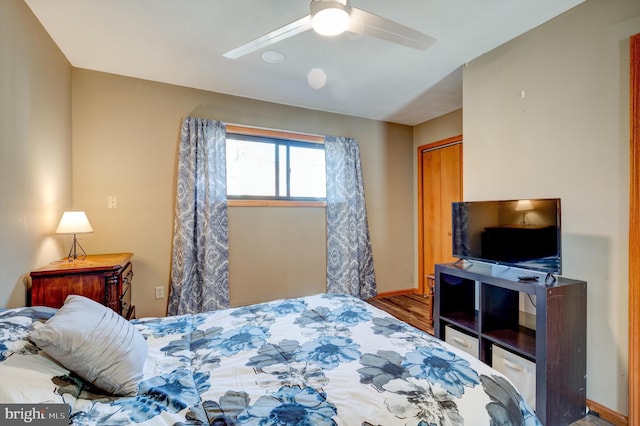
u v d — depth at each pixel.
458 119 3.74
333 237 3.77
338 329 1.48
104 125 2.73
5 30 1.60
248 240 3.34
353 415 0.86
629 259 1.66
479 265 2.36
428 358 1.18
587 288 1.82
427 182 4.22
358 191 3.97
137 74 2.79
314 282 3.70
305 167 3.75
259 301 3.38
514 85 2.24
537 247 1.88
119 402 0.92
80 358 0.94
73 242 2.54
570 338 1.72
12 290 1.66
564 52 1.95
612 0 1.73
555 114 2.00
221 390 0.99
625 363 1.68
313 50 2.38
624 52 1.69
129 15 1.95
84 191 2.66
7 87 1.62
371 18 1.49
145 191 2.88
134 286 2.82
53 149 2.22
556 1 1.84
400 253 4.34
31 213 1.88
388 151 4.25
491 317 2.06
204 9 1.89
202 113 3.12
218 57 2.49
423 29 2.11
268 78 2.88
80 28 2.09
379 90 3.17
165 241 2.95
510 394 1.03
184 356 1.24
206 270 3.00
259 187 3.47
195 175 3.00
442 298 2.38
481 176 2.49
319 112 3.77
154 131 2.92
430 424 0.86
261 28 2.10
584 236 1.85
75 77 2.63
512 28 2.12
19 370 0.85
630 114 1.65
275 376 1.07
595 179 1.81
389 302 3.94
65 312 1.07
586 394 1.80
